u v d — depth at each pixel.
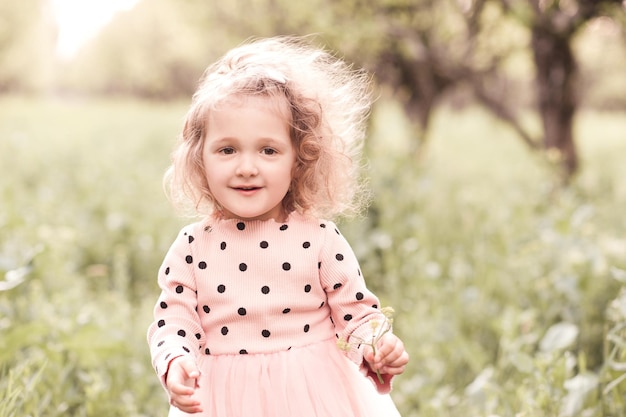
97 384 2.60
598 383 2.39
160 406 2.87
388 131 9.69
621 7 5.48
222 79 1.65
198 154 1.68
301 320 1.68
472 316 3.66
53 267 4.20
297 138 1.69
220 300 1.67
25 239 4.61
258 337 1.66
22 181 8.51
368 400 1.70
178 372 1.51
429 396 3.00
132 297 4.73
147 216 6.14
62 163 9.75
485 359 3.35
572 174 6.52
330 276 1.71
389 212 4.89
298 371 1.63
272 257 1.68
